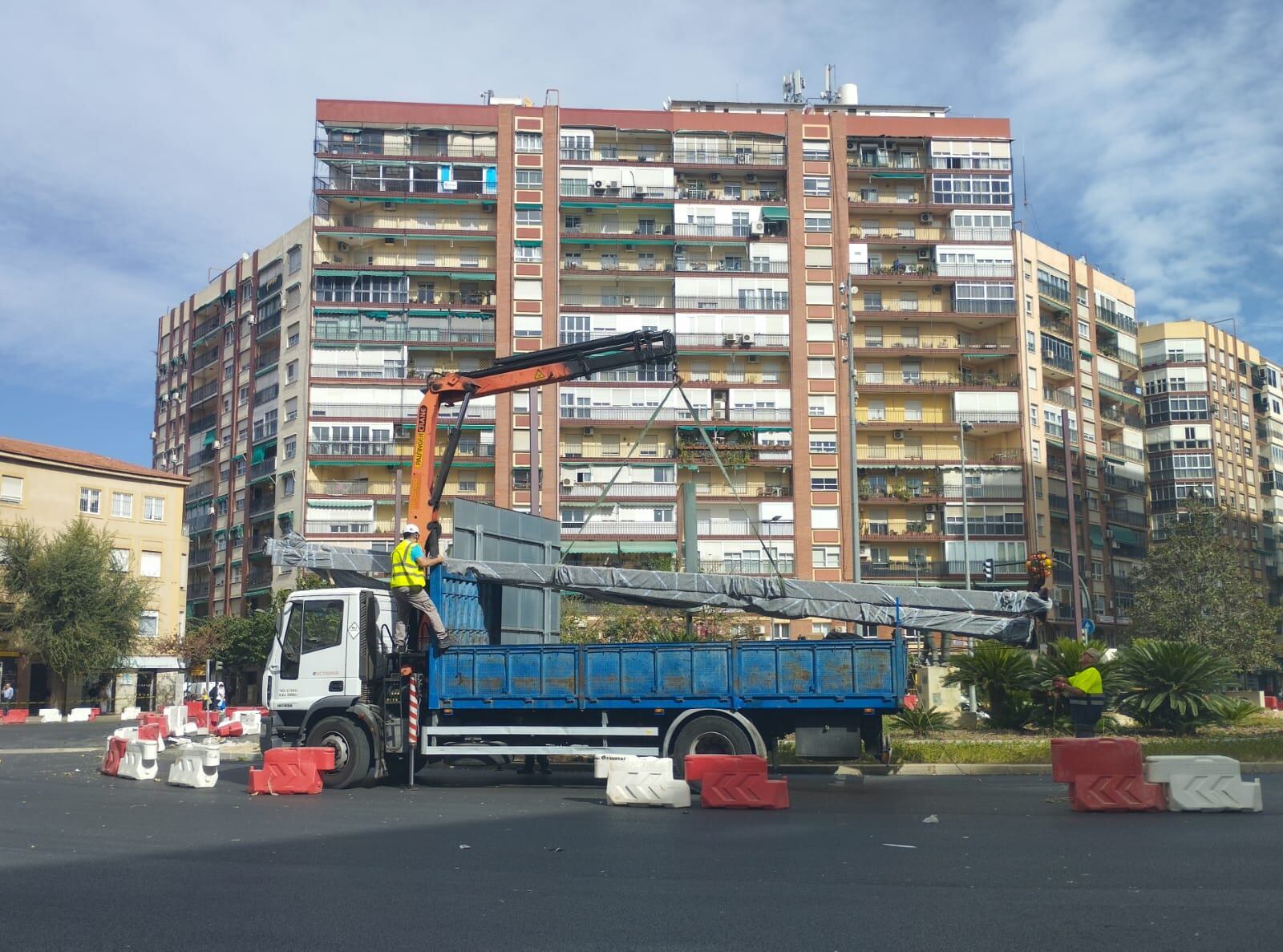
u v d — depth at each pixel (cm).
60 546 5366
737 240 7281
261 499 7544
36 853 1054
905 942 692
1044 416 7612
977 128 7694
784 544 7012
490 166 7281
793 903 804
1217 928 718
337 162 7250
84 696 5788
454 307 7112
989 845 1058
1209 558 5712
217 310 8406
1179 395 9319
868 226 7619
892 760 1938
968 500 7294
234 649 6506
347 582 2006
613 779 1435
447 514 6981
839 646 1595
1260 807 1284
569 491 6894
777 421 7119
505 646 1703
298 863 990
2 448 5631
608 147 7450
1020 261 7619
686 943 692
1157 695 2439
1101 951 666
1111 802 1308
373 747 1706
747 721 1587
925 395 7419
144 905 812
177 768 1795
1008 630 1831
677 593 1905
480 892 852
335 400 7019
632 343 2002
